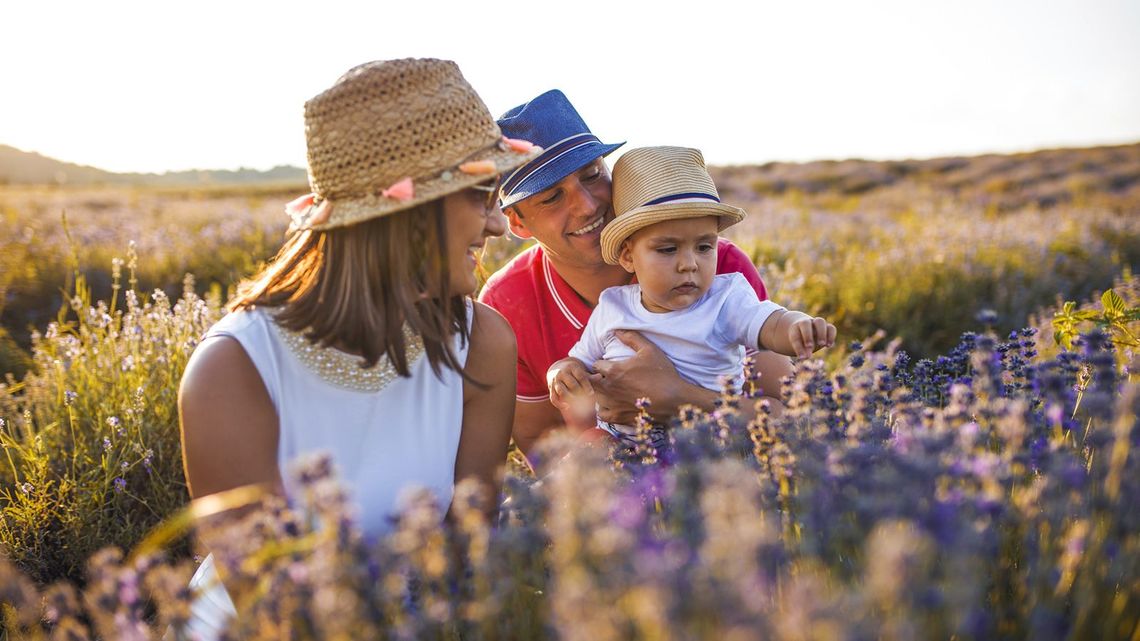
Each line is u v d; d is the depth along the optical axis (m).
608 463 2.09
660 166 2.89
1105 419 1.54
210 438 1.89
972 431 1.43
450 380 2.21
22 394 4.75
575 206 2.99
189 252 9.71
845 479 1.38
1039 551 1.33
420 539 1.30
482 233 2.12
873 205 25.53
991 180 34.44
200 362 1.91
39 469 3.15
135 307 4.48
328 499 1.26
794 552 1.43
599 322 3.10
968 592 1.00
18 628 1.80
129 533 3.13
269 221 12.12
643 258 2.88
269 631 1.28
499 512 2.27
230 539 1.36
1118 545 1.26
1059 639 1.24
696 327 2.93
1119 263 10.99
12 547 2.93
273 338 1.99
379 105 1.88
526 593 1.45
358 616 1.21
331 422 2.03
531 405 3.35
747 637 0.87
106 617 1.30
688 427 1.87
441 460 2.18
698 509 1.32
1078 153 40.62
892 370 2.47
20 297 7.59
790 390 1.98
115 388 3.67
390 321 1.96
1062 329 2.74
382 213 1.85
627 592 1.05
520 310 3.27
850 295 7.64
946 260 8.62
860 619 1.00
